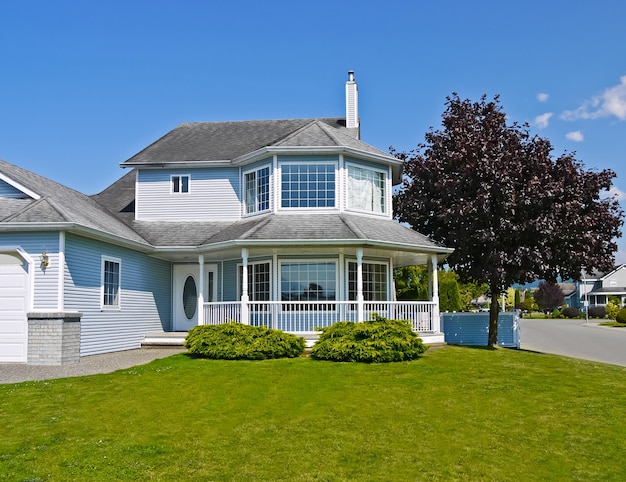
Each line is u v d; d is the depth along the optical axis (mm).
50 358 13977
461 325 24344
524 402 10867
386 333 15039
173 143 23312
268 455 7953
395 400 10797
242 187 20859
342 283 18484
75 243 15078
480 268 19672
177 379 12211
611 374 14086
